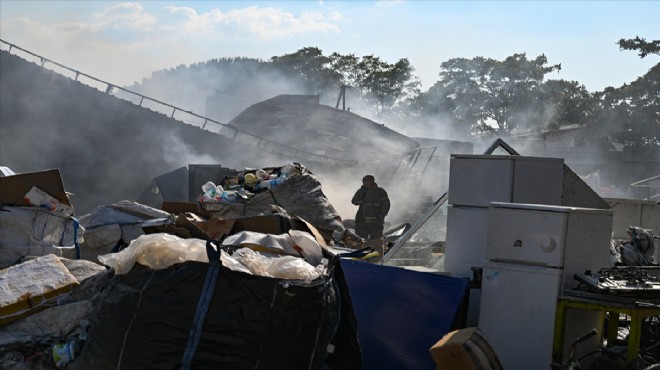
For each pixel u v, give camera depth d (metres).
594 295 4.92
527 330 5.10
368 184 13.57
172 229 5.52
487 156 6.05
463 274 6.09
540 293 5.07
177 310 3.97
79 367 4.23
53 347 4.97
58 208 7.50
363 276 5.82
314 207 10.62
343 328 4.76
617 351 5.09
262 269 4.37
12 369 4.91
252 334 4.01
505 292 5.20
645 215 14.10
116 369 4.01
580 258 5.19
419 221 7.54
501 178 6.00
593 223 5.32
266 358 4.07
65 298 5.38
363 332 5.59
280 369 4.13
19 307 5.25
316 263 5.09
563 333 5.00
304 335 4.24
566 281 5.06
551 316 5.02
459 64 68.94
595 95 53.41
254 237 5.32
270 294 4.07
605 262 5.49
